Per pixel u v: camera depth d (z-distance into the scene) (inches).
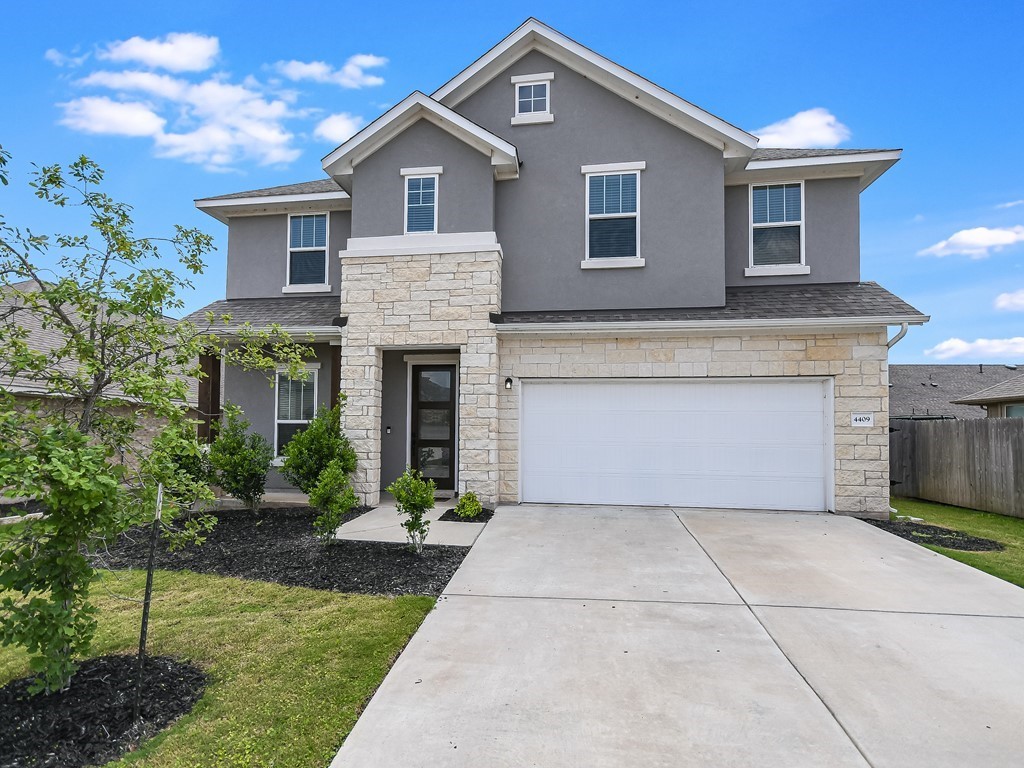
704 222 395.2
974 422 425.1
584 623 180.4
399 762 109.6
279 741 116.5
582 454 389.1
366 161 404.5
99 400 154.6
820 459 367.2
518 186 415.2
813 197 419.5
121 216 158.7
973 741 118.0
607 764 109.3
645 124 404.5
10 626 119.5
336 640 166.6
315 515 357.4
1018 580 229.8
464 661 153.2
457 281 382.9
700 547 274.5
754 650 161.0
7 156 144.4
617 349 382.3
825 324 349.1
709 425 378.3
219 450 354.9
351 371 389.7
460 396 380.2
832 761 111.0
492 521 334.3
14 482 113.2
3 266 146.5
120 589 215.8
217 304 465.7
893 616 187.8
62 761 109.1
